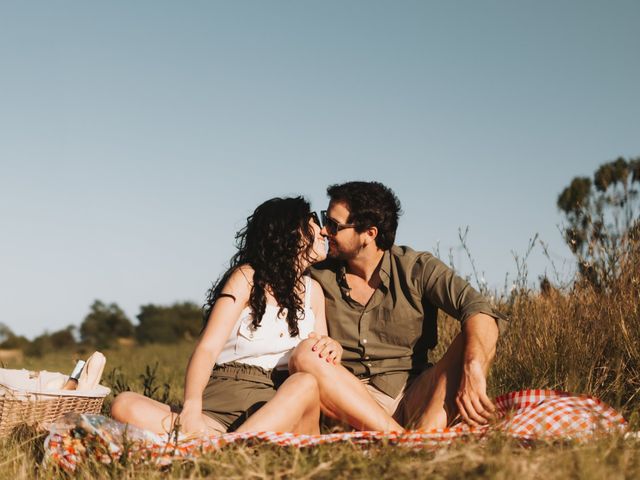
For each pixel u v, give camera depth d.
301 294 3.76
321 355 3.32
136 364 10.07
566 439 2.85
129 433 2.91
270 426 3.07
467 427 3.15
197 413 3.14
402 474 2.42
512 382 4.57
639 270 4.72
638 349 4.29
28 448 3.23
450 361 3.51
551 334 4.68
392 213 3.82
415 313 3.82
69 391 3.54
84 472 2.71
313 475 2.50
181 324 25.91
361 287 3.91
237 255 3.79
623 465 2.40
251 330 3.56
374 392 3.82
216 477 2.49
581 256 4.97
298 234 3.66
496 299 5.29
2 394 3.48
